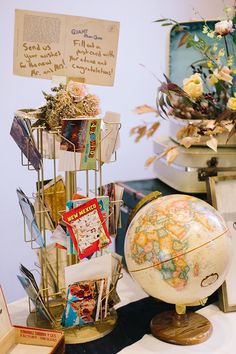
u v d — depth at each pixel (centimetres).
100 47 100
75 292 97
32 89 158
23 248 169
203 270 87
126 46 165
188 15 173
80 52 100
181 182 126
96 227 96
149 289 92
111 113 102
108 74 103
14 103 156
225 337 99
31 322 105
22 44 97
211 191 111
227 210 112
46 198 101
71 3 154
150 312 110
